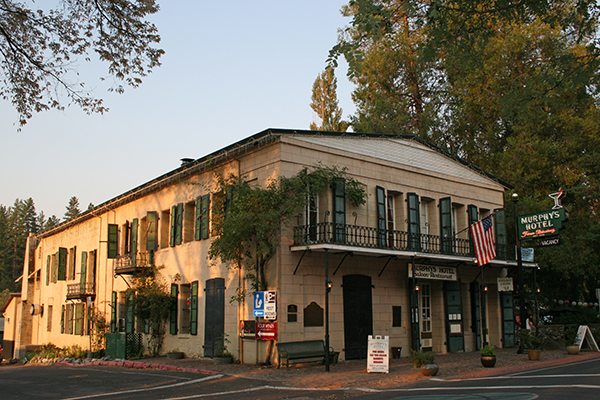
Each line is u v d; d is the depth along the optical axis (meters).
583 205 30.48
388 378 15.44
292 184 18.78
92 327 29.48
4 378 18.83
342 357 19.62
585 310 33.69
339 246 18.16
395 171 22.73
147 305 24.33
